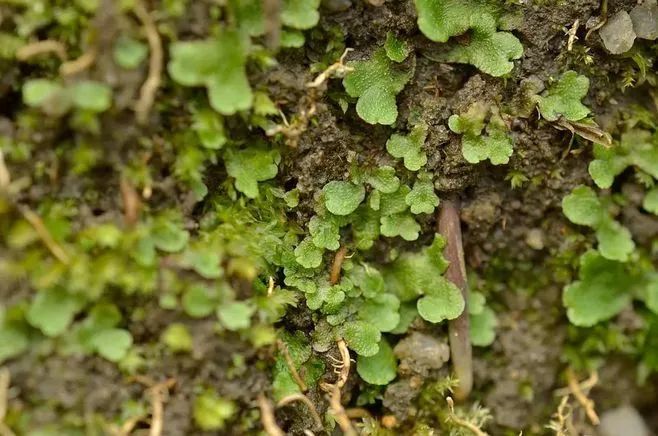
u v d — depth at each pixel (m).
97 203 0.22
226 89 0.22
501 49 0.23
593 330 0.24
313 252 0.23
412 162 0.23
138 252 0.22
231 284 0.22
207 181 0.23
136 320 0.22
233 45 0.22
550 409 0.24
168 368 0.22
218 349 0.22
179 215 0.22
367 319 0.24
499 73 0.23
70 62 0.22
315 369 0.23
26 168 0.22
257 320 0.22
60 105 0.21
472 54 0.23
